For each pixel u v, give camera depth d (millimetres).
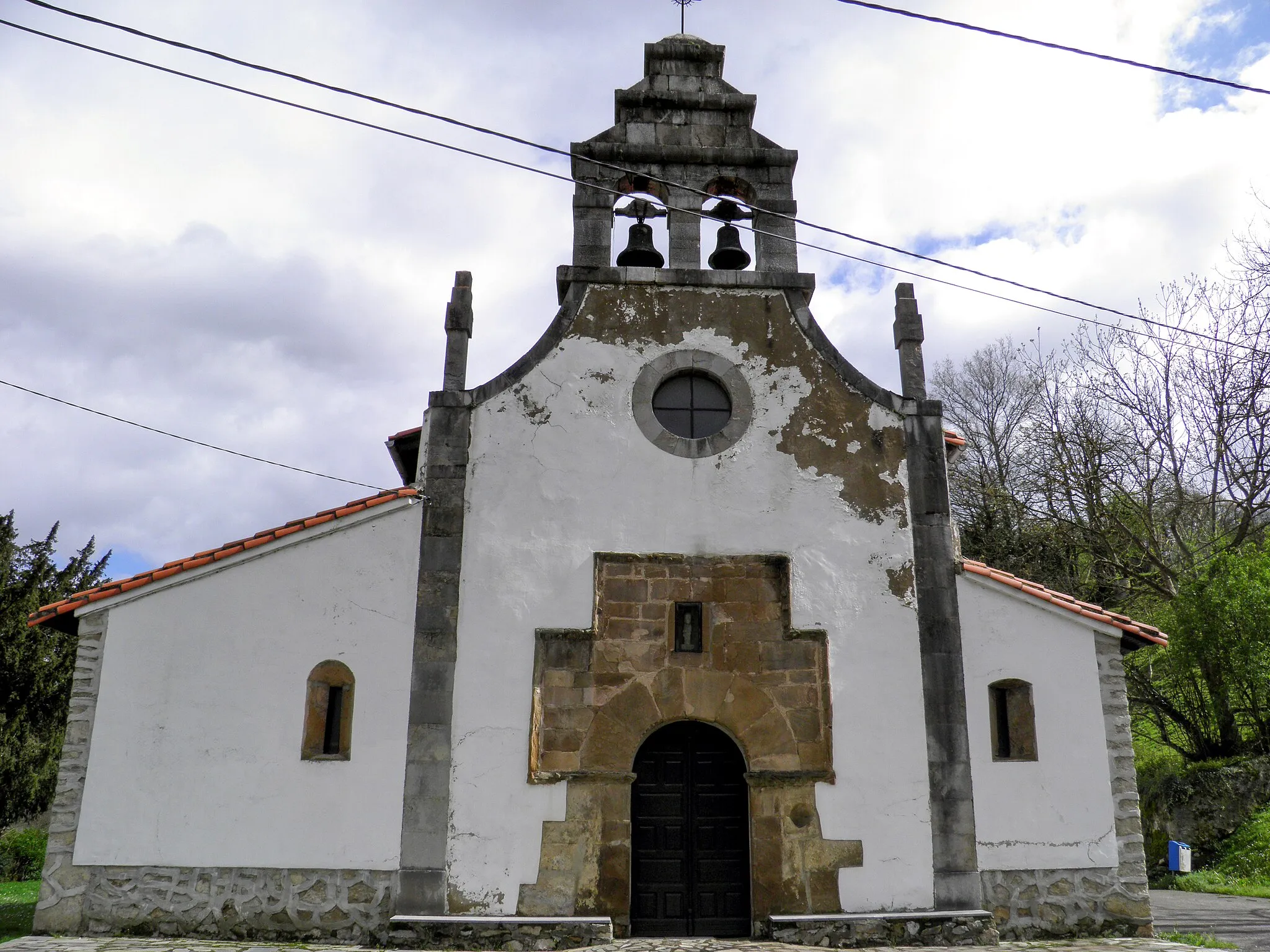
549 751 10711
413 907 10180
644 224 12898
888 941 10219
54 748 22203
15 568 23312
